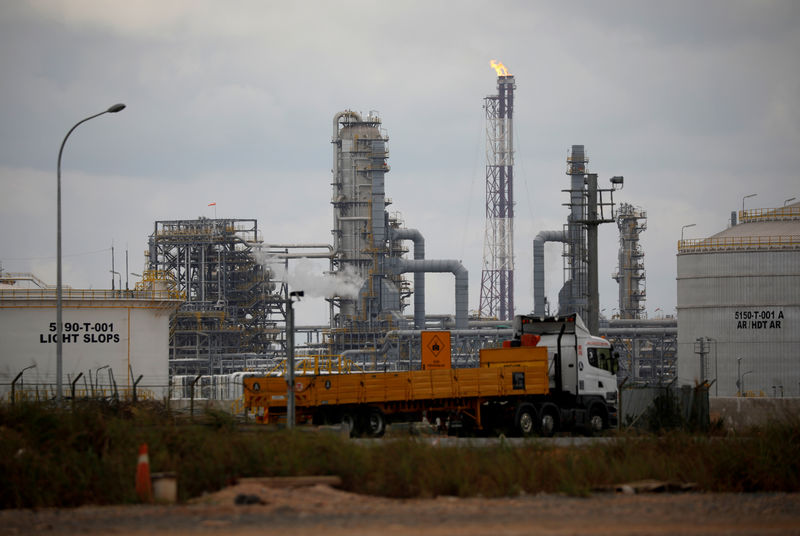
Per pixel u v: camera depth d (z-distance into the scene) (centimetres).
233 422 13650
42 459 9562
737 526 7856
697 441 12106
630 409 18700
